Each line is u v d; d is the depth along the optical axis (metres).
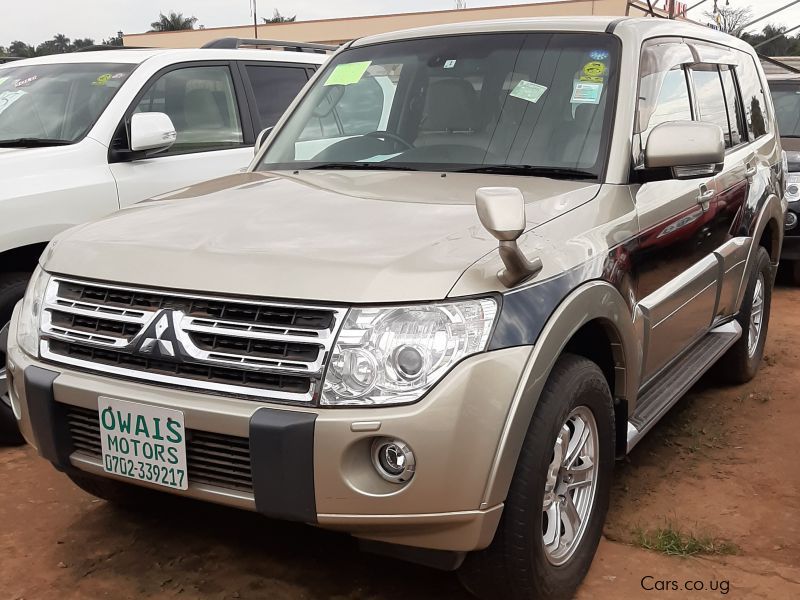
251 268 2.39
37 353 2.69
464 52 3.69
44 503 3.50
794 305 7.29
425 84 3.66
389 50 3.94
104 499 3.31
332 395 2.22
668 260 3.37
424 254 2.37
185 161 5.04
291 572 2.95
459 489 2.21
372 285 2.26
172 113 5.13
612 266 2.78
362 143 3.64
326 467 2.21
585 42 3.50
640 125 3.33
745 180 4.52
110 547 3.13
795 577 2.90
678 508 3.43
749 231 4.57
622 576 2.91
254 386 2.31
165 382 2.41
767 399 4.77
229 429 2.29
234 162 5.32
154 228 2.77
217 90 5.47
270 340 2.29
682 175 3.18
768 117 5.37
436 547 2.30
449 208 2.77
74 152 4.49
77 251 2.74
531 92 3.43
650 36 3.64
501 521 2.38
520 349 2.29
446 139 3.46
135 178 4.68
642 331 3.08
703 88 4.23
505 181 3.11
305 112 3.96
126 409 2.44
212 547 3.13
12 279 4.02
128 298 2.53
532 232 2.58
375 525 2.26
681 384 3.72
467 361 2.22
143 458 2.45
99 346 2.53
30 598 2.81
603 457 2.85
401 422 2.18
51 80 5.14
